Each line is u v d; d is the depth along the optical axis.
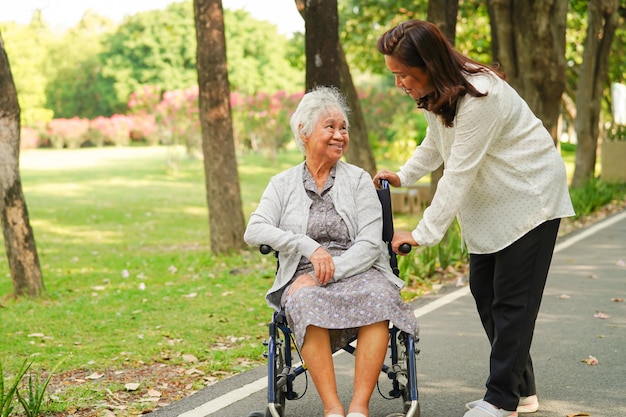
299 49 21.08
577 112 16.91
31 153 42.84
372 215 3.75
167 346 5.59
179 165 31.03
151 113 30.62
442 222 3.56
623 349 5.09
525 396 3.96
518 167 3.53
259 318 6.46
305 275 3.63
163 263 10.44
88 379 4.85
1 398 3.67
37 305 7.46
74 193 22.66
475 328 5.78
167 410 4.22
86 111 59.97
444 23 10.05
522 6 11.70
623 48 23.55
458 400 4.25
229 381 4.70
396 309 3.46
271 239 3.62
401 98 32.38
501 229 3.58
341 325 3.36
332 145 3.74
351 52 21.30
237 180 10.28
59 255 11.91
